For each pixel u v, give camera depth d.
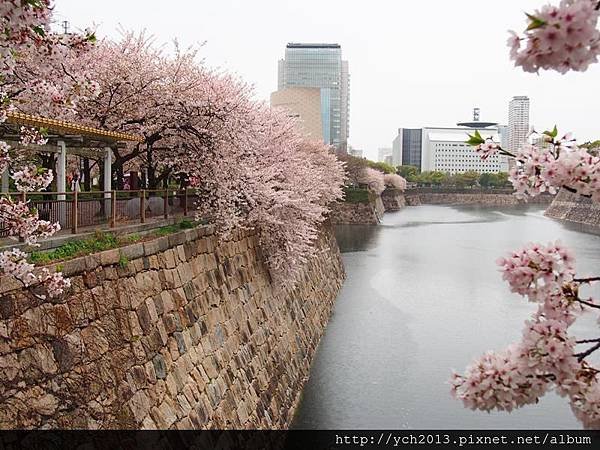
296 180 19.78
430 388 16.94
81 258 7.95
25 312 6.73
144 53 16.08
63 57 6.70
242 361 13.02
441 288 31.81
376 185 81.56
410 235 58.06
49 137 11.63
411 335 22.58
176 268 11.22
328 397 16.33
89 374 7.51
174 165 17.02
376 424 14.58
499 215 88.94
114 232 10.70
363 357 19.86
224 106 15.73
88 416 7.25
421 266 39.09
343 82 186.38
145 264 9.88
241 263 15.55
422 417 14.98
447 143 187.75
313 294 23.77
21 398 6.38
